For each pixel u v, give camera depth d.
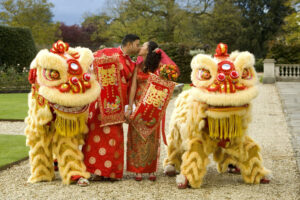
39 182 4.46
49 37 39.22
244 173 4.40
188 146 4.25
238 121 4.04
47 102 4.18
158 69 4.60
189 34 35.19
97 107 4.52
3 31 21.50
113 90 4.52
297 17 22.47
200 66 4.04
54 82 4.05
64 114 4.15
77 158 4.37
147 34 33.91
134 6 33.50
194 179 4.21
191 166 4.21
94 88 4.23
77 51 4.41
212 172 5.02
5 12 38.25
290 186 4.30
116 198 3.92
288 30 23.80
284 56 21.97
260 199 3.87
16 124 8.91
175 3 34.12
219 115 3.97
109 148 4.47
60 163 4.35
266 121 9.09
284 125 8.54
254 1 44.56
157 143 4.62
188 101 4.34
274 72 20.42
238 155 4.30
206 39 38.91
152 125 4.53
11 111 10.89
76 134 4.35
